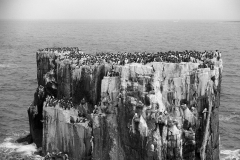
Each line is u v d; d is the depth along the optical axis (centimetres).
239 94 14412
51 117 8612
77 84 9000
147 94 7488
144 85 7569
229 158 9356
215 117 8469
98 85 8569
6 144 9919
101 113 7962
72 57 9731
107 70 8412
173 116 7700
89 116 8481
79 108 8762
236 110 12669
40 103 10125
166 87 7888
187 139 7606
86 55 10062
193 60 8456
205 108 8000
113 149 7756
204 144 8031
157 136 7150
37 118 10069
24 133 10731
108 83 7962
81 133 8106
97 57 9519
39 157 9056
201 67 8056
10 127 11156
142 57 8875
